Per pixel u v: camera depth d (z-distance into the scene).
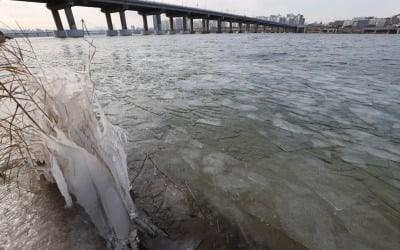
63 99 1.46
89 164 1.30
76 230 1.29
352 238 1.52
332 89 5.43
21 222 1.33
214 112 3.92
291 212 1.73
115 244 1.25
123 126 3.25
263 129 3.27
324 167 2.36
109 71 7.81
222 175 2.18
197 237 1.43
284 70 8.07
